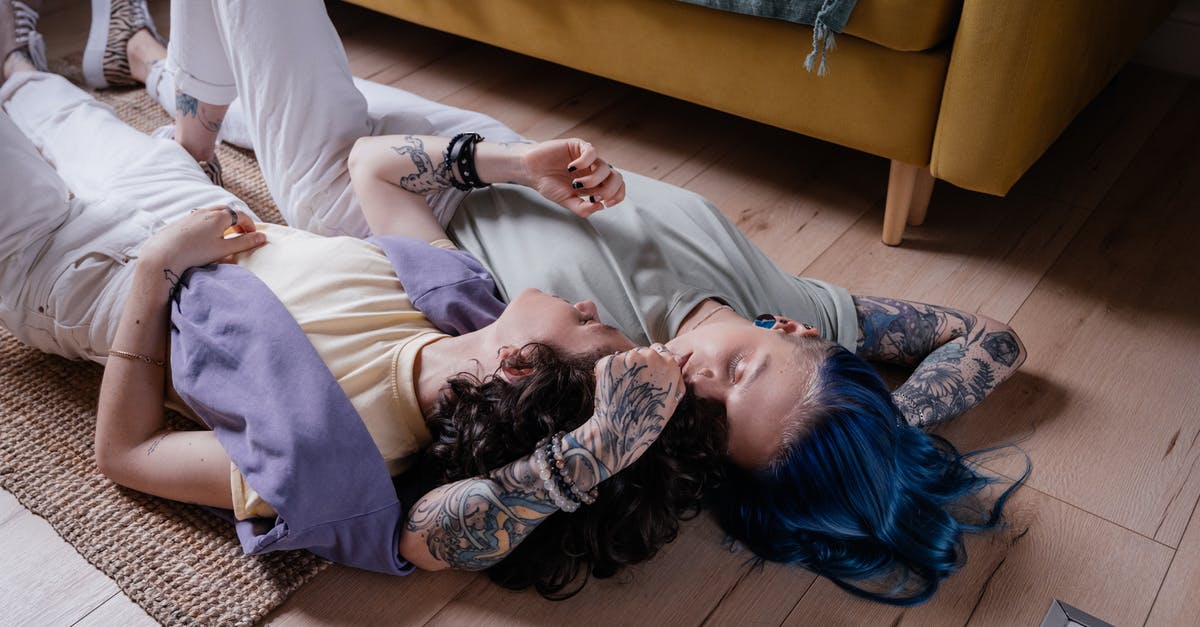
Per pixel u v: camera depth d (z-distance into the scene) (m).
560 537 1.12
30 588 1.15
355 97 1.51
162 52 2.05
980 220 1.80
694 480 1.12
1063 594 1.17
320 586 1.17
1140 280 1.65
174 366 1.17
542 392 1.06
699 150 2.01
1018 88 1.46
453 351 1.14
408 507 1.14
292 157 1.49
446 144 1.38
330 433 1.05
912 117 1.58
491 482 1.06
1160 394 1.43
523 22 1.98
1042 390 1.44
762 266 1.40
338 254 1.23
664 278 1.31
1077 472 1.31
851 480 1.10
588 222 1.36
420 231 1.37
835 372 1.12
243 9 1.43
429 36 2.43
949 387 1.32
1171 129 2.04
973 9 1.42
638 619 1.14
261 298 1.14
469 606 1.15
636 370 1.02
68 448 1.32
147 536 1.21
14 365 1.45
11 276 1.33
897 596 1.17
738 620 1.14
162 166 1.51
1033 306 1.60
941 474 1.22
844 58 1.60
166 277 1.20
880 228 1.79
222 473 1.12
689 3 1.72
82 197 1.42
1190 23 2.17
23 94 1.75
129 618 1.12
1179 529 1.24
